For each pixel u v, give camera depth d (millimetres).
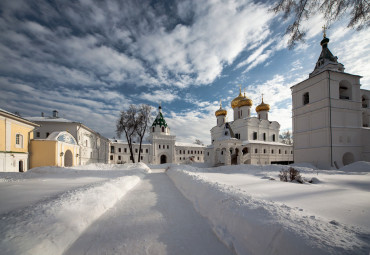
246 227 3016
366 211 3883
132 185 9188
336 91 22500
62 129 27078
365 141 22594
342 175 13195
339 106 22344
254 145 33344
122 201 5988
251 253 2658
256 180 10141
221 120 43844
